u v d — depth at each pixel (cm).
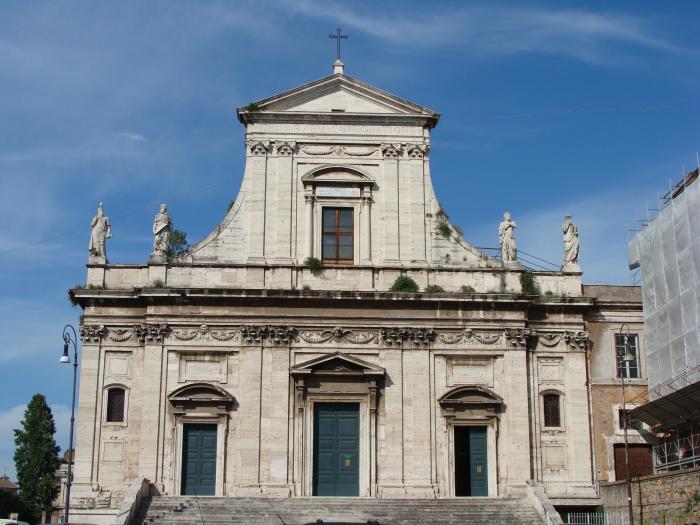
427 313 4428
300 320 4381
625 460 4422
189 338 4344
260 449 4225
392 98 4691
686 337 4084
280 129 4650
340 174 4612
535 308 4541
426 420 4297
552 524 3656
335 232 4569
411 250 4541
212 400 4238
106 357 4366
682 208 4156
